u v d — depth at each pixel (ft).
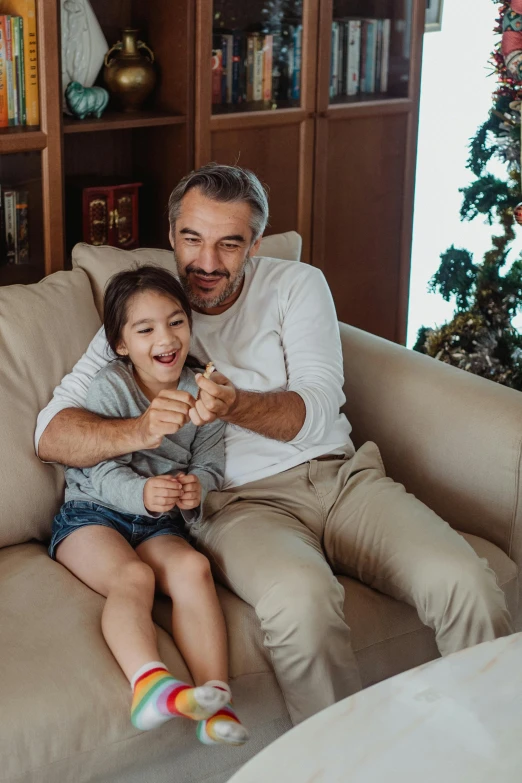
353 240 10.32
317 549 5.60
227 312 6.19
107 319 5.64
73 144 8.05
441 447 6.26
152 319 5.45
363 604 5.44
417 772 3.53
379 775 3.52
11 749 4.28
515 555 5.99
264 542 5.32
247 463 5.95
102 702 4.50
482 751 3.64
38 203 7.78
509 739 3.70
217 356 6.07
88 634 4.83
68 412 5.62
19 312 5.95
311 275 6.44
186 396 5.15
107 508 5.49
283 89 9.25
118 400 5.61
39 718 4.35
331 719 3.81
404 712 3.85
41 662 4.59
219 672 4.80
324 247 10.09
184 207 5.96
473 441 6.09
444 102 12.64
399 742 3.68
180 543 5.43
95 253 6.60
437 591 5.17
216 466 5.84
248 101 9.02
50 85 7.54
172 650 4.91
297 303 6.31
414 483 6.45
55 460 5.64
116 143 8.34
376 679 5.42
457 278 10.54
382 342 7.02
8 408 5.66
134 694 4.48
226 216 5.87
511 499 5.93
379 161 10.21
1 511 5.53
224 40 8.64
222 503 5.79
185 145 8.71
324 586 4.99
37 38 7.40
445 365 6.65
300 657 4.91
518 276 10.14
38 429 5.68
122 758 4.58
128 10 8.45
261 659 5.07
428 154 12.91
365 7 9.57
